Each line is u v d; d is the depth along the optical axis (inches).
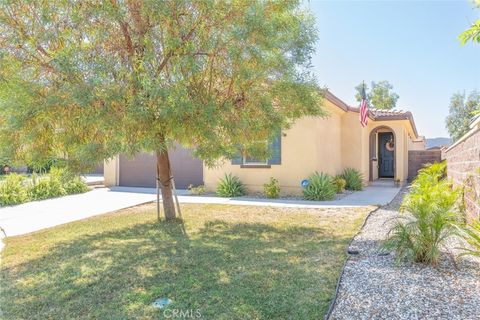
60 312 137.6
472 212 223.8
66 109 214.7
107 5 203.5
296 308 133.5
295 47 260.7
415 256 179.2
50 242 246.5
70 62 192.1
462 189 218.4
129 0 217.5
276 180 485.7
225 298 145.0
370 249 211.3
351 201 428.1
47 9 200.5
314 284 156.9
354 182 562.3
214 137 235.0
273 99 279.4
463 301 133.5
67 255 213.6
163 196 317.7
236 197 479.5
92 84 196.5
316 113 294.0
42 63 211.3
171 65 221.1
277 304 137.6
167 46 219.3
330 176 493.4
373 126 679.1
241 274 173.3
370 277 161.8
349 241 233.5
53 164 245.9
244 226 290.7
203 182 583.2
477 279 155.7
